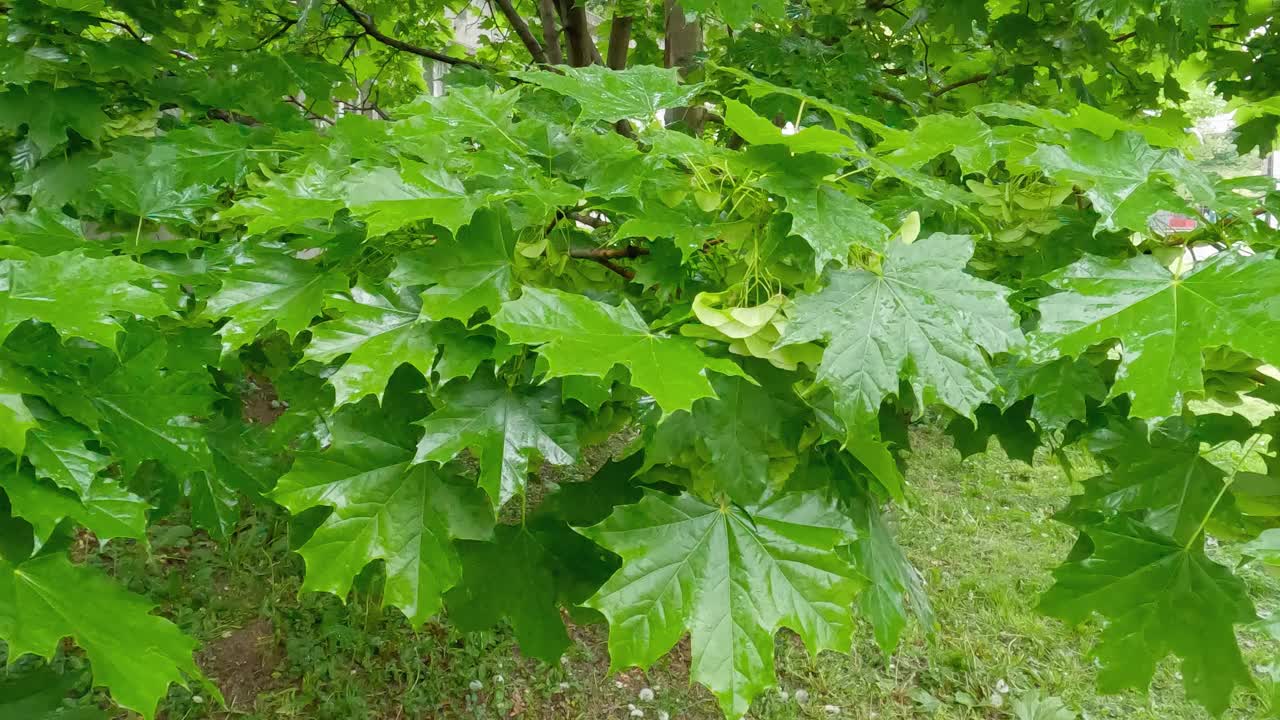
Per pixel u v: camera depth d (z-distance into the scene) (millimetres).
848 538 533
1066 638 1736
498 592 662
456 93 647
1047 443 1025
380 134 708
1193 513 619
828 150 491
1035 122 552
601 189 530
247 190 792
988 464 2734
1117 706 1537
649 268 565
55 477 454
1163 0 1055
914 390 458
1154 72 1659
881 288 480
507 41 2137
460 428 523
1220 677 563
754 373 542
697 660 496
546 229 602
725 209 554
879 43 1487
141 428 568
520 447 531
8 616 459
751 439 539
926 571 1969
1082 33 1254
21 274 474
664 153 514
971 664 1621
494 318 449
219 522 767
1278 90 1259
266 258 592
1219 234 569
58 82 880
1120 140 521
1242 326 428
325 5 1700
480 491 566
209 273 680
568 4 1587
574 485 675
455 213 489
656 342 464
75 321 449
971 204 651
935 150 569
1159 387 437
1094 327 459
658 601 501
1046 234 629
